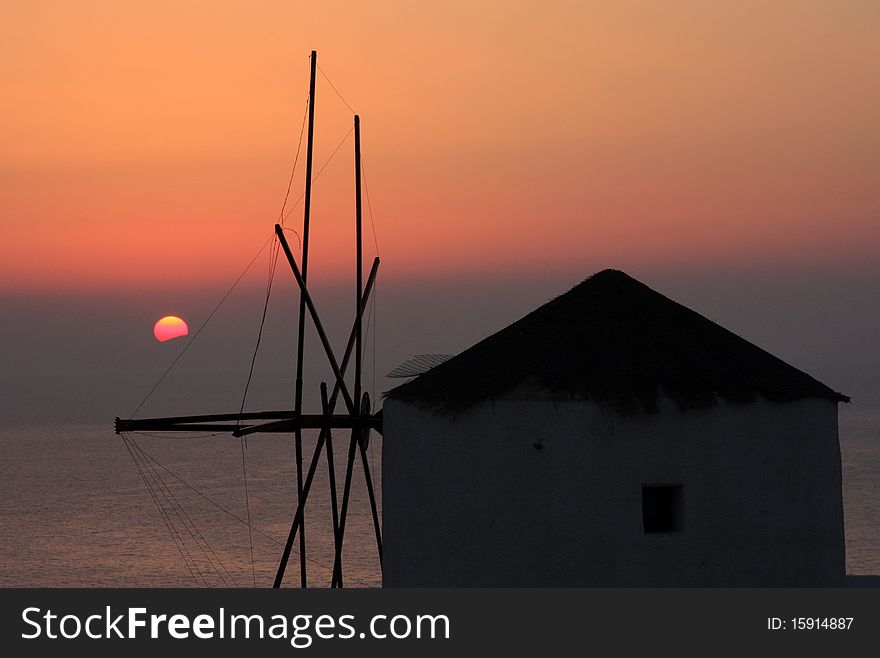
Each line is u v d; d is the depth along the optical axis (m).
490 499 25.08
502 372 25.50
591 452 24.19
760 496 24.91
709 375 24.91
